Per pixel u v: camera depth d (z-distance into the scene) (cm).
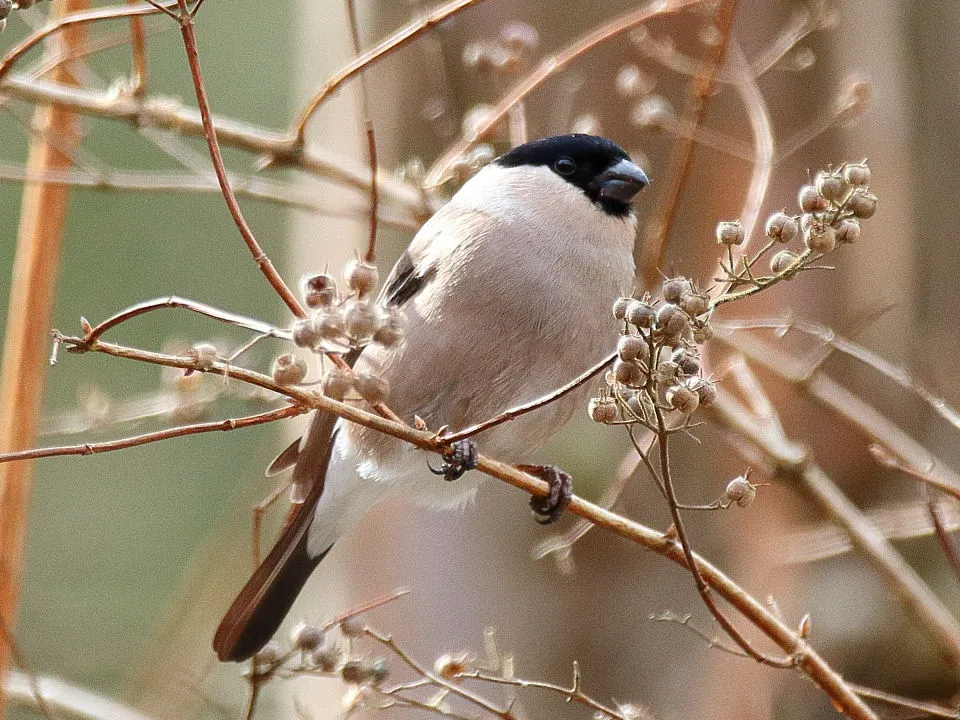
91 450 567
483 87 1058
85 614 1544
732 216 1059
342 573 1032
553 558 1013
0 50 1633
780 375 945
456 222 837
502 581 1006
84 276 1658
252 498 1217
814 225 567
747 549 1034
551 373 815
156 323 1670
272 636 838
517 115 968
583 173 842
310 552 855
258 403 967
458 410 811
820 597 1041
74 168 980
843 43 1098
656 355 561
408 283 830
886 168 1109
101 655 1520
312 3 1177
